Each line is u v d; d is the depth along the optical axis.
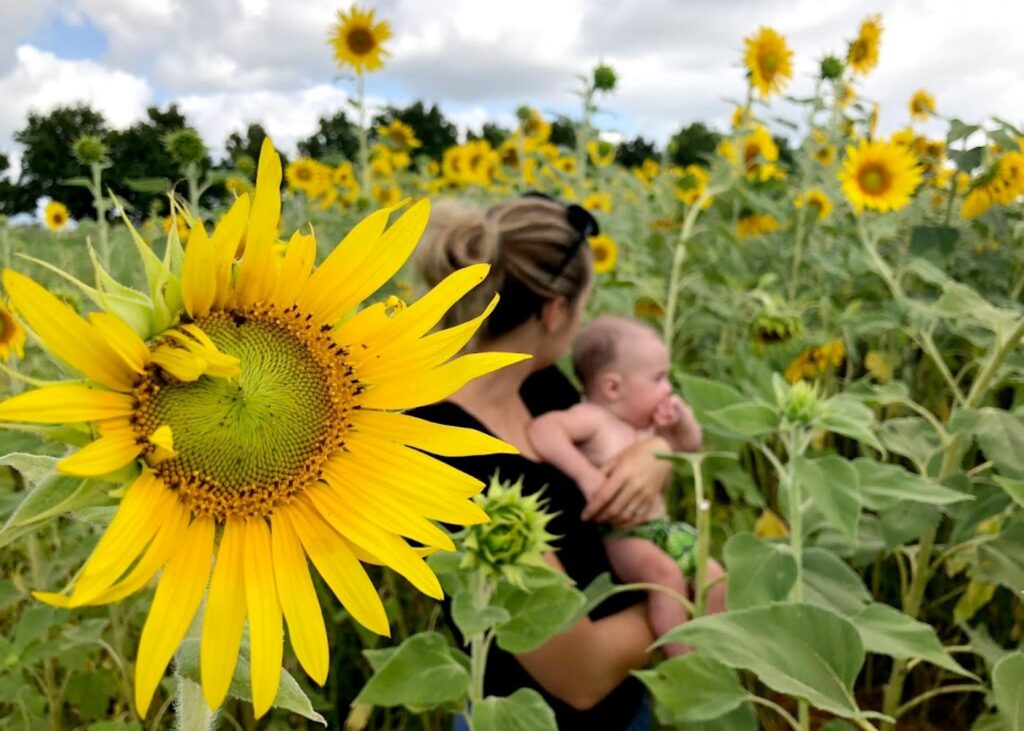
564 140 12.79
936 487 2.27
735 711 2.25
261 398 1.28
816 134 6.71
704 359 5.37
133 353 1.17
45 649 2.79
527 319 2.79
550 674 2.65
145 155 4.88
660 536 2.85
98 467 1.12
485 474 2.71
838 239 6.23
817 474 2.22
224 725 3.33
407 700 2.05
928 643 2.12
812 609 1.88
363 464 1.37
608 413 3.00
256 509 1.28
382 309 1.41
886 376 4.76
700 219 6.71
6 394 3.25
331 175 10.04
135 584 1.14
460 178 10.20
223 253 1.28
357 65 7.70
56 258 7.03
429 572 1.33
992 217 5.14
